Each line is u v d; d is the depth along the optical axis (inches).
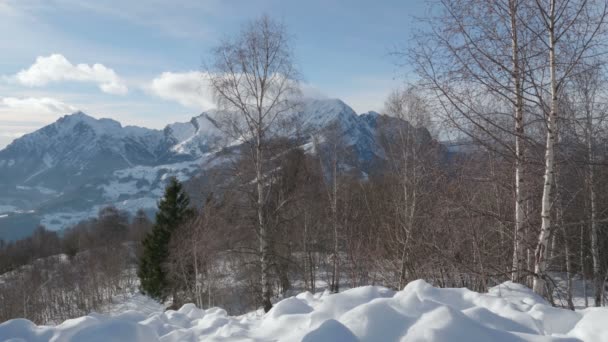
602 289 518.6
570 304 338.6
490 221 320.5
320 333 117.5
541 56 248.4
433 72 261.1
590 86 244.4
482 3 248.5
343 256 734.5
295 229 729.6
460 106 259.6
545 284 253.0
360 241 562.3
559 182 281.3
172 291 984.9
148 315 216.2
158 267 965.2
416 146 460.1
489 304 164.7
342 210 724.7
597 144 250.4
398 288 432.1
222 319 190.1
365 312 132.7
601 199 361.7
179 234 859.4
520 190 266.1
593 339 128.2
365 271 566.6
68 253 2373.3
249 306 717.3
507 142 266.7
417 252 398.6
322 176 745.6
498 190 320.2
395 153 548.7
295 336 131.3
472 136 262.8
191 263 797.2
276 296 780.0
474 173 284.5
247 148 504.4
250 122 496.7
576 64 233.8
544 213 246.4
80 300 1481.3
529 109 255.0
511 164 274.4
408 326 126.5
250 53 488.7
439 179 302.7
